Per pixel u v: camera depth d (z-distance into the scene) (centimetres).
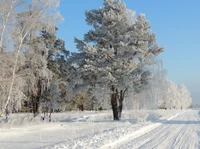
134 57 2656
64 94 2927
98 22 2788
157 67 2952
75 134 1451
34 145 1109
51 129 1830
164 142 1228
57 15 1984
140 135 1473
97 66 2506
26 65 2103
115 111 2762
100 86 2525
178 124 2336
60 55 2750
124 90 2833
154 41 2752
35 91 2294
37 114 2486
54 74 2402
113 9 2708
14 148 1033
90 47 2466
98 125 2034
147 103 3366
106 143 1060
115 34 2692
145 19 2692
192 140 1316
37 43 2147
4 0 1702
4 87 1698
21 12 1847
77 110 5972
